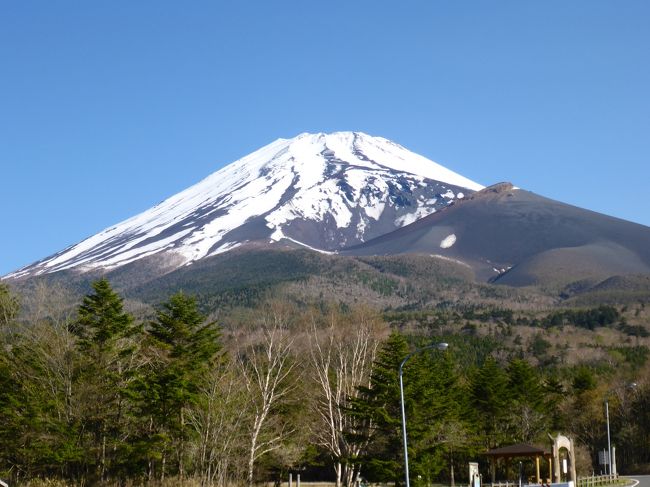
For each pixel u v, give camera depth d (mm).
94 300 57500
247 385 58969
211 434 57375
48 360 57062
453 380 76938
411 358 59844
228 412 57250
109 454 58438
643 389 104438
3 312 63000
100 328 57062
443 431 65562
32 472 59000
